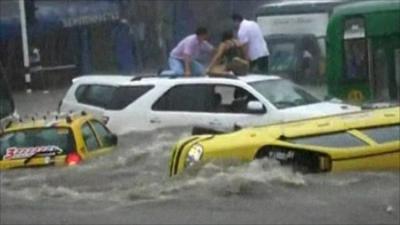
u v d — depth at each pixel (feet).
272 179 45.19
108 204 46.60
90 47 175.73
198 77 77.51
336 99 82.79
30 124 63.82
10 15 166.91
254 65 96.27
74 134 62.49
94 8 176.45
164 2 176.45
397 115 46.70
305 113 70.44
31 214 45.21
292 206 42.93
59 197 49.65
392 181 44.24
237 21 98.99
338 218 40.70
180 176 47.32
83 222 42.68
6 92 88.84
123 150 65.87
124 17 177.37
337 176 44.45
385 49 90.38
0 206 47.37
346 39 92.02
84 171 57.62
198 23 174.29
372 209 41.83
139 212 44.04
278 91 74.23
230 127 71.92
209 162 46.65
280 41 120.47
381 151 44.62
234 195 45.29
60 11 174.09
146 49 176.65
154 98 76.69
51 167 60.29
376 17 90.53
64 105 83.10
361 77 91.04
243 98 73.46
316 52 118.73
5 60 165.37
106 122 77.87
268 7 124.06
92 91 81.66
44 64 170.60
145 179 52.90
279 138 45.80
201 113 74.69
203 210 43.29
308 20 120.67
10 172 59.06
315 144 44.98
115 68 176.04
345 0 109.09
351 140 45.01
